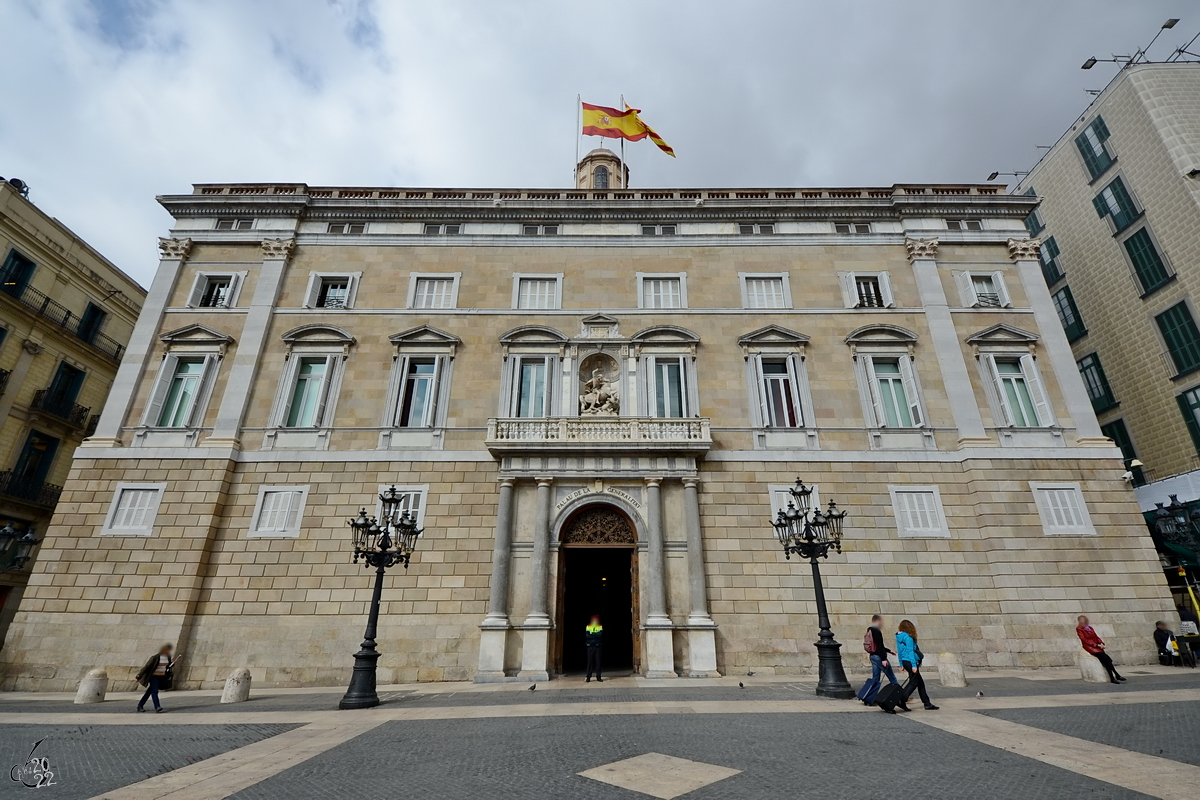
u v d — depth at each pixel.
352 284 24.11
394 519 15.35
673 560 19.69
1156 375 27.94
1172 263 27.28
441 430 21.58
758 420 21.88
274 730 10.79
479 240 25.06
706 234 25.33
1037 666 18.31
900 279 24.39
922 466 21.12
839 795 6.41
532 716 11.54
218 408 21.83
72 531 19.62
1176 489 23.66
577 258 24.83
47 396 29.80
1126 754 7.81
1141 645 18.56
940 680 15.59
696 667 18.11
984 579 19.62
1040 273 24.12
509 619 18.83
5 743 9.82
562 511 20.00
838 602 19.38
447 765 7.97
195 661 18.45
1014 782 6.75
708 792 6.58
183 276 24.20
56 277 30.56
